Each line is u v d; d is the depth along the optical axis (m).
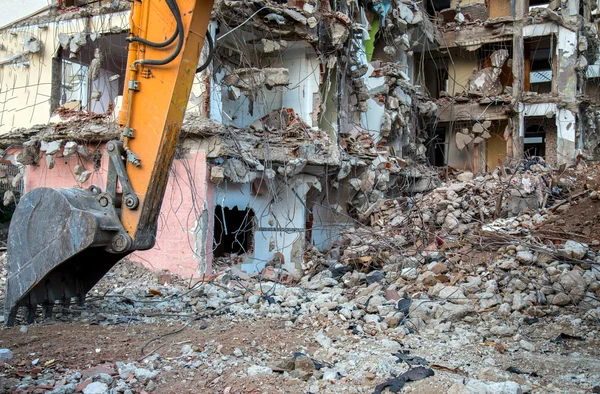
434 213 15.22
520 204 14.83
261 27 12.80
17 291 7.02
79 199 7.01
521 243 11.27
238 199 13.05
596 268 9.74
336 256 14.26
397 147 20.27
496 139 27.22
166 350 6.45
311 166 13.91
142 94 6.92
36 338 6.60
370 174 16.34
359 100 17.89
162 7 6.88
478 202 15.95
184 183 12.04
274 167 13.41
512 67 26.11
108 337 6.80
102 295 9.48
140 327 7.45
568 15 25.03
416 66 27.36
